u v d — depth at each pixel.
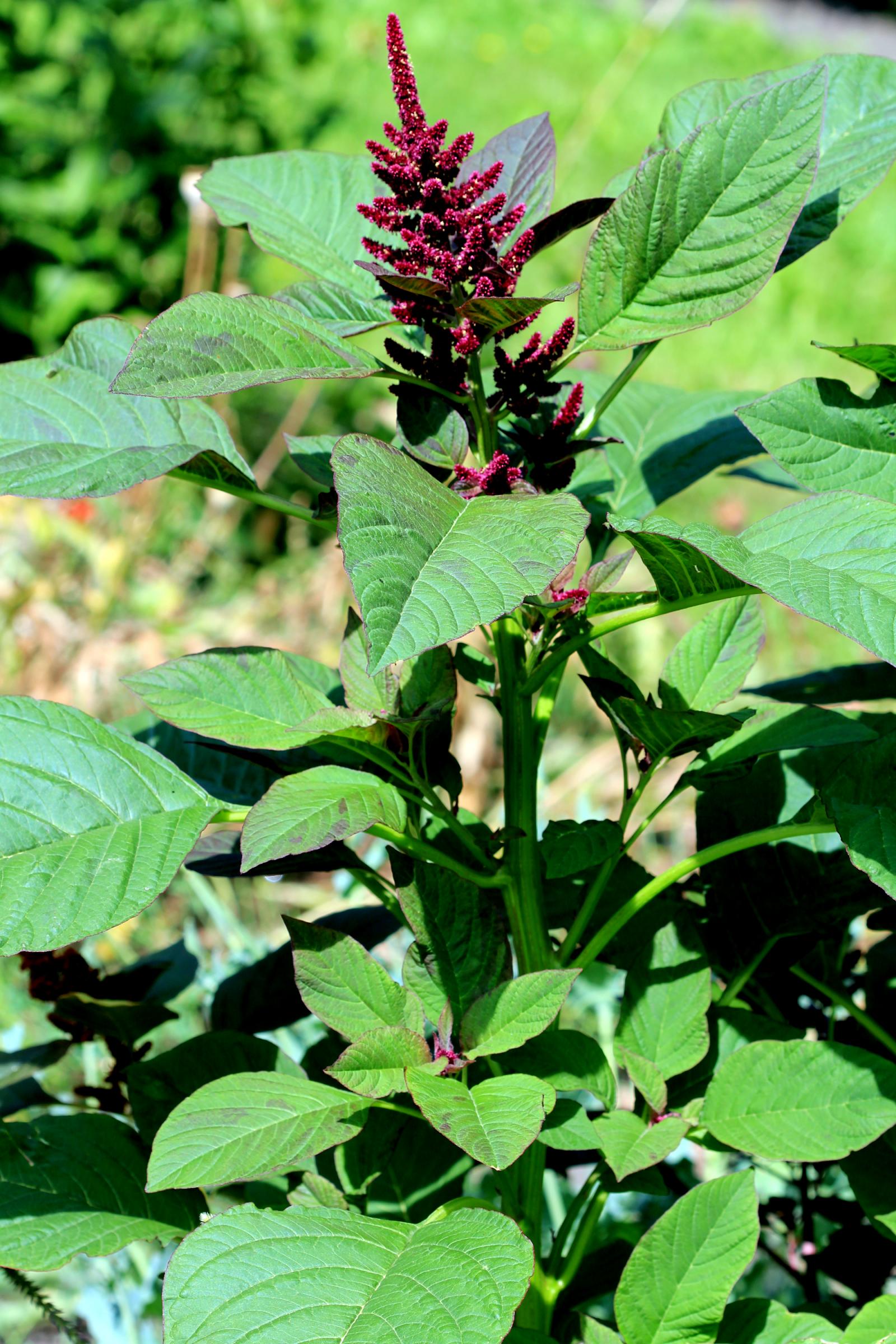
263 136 5.48
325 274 1.59
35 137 4.95
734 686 1.59
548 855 1.51
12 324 4.95
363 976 1.49
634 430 1.73
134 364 1.39
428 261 1.47
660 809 1.56
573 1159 1.73
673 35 12.70
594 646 1.63
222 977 2.13
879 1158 1.56
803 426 1.52
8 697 1.50
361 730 1.47
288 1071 1.62
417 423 1.49
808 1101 1.51
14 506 3.44
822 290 6.54
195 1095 1.45
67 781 1.47
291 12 6.05
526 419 1.59
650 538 1.41
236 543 4.00
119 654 3.14
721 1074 1.53
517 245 1.49
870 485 1.51
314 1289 1.37
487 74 10.56
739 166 1.48
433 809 1.51
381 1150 1.59
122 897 1.43
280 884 2.79
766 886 1.64
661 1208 1.93
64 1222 1.51
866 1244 1.69
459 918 1.52
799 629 3.50
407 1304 1.35
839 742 1.54
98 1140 1.56
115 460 1.48
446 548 1.36
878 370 1.52
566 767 3.12
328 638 3.46
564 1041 1.52
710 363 5.66
